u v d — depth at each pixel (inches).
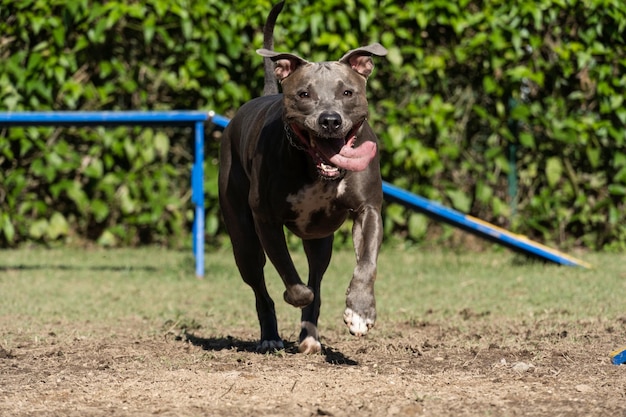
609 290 355.3
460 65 480.4
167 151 482.0
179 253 479.2
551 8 462.6
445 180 488.4
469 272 414.3
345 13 466.9
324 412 179.2
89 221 497.4
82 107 480.7
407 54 477.1
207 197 480.7
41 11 462.6
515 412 181.2
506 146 485.4
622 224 486.0
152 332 285.6
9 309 327.6
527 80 481.7
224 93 474.9
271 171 232.2
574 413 180.1
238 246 261.1
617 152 475.8
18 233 494.3
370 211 231.6
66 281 395.9
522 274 405.1
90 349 256.7
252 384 205.3
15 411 185.9
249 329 296.2
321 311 327.9
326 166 218.2
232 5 469.4
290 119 223.8
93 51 475.2
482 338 265.6
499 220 494.0
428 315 314.5
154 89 482.9
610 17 470.0
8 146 471.5
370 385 203.9
